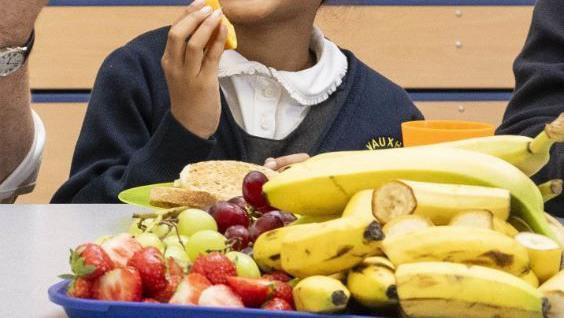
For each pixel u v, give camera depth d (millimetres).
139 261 736
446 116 3184
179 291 727
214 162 1340
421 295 686
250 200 1007
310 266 731
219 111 1576
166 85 1772
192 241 875
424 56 3127
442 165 829
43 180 3076
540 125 1702
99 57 3027
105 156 1697
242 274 772
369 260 731
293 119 1808
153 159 1510
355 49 3094
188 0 3020
